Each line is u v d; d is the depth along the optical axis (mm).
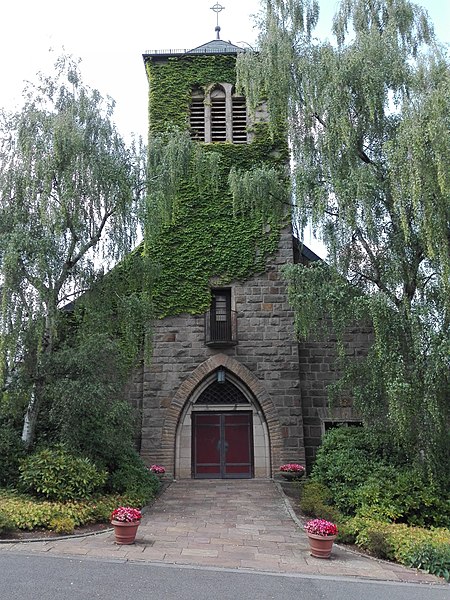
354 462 11742
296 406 16062
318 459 12820
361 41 11938
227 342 16312
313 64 12359
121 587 6574
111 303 12531
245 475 16078
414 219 10547
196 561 7941
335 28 12719
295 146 12594
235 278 17062
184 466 15945
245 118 18828
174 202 13781
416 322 10367
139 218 12406
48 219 11219
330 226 11609
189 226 17484
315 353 16766
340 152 11883
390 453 11977
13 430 11773
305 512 11523
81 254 12211
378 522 9672
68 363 11102
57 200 11766
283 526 10477
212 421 16500
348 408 16281
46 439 12039
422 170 9898
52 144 11703
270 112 12844
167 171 12930
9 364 10602
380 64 11641
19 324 10688
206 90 18953
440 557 8141
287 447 15789
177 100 18844
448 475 10633
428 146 9945
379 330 10570
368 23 12641
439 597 6949
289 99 12695
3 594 6102
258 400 16172
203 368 16359
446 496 10391
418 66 11258
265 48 12867
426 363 10250
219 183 17828
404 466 11453
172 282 17016
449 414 10273
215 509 11906
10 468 10984
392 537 8891
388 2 12523
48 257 11148
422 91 10867
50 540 8664
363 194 10906
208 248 17297
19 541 8461
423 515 10125
